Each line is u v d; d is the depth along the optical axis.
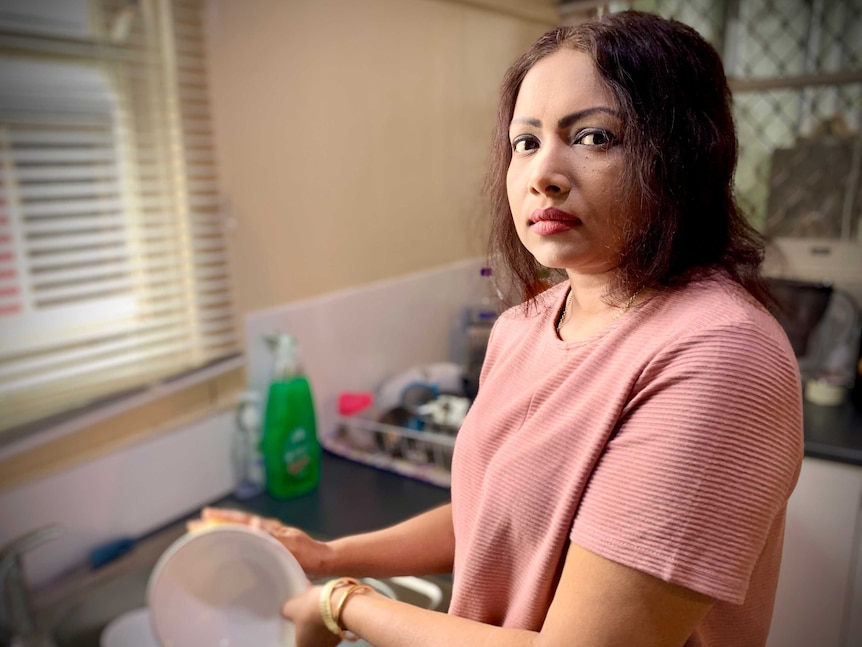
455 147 1.88
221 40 1.23
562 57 0.54
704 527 0.46
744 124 1.90
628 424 0.50
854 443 1.46
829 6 1.78
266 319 1.39
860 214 1.78
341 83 1.50
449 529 0.82
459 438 0.69
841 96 1.79
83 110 1.07
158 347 1.20
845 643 1.49
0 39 0.95
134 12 1.10
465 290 1.83
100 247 1.12
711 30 1.90
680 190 0.52
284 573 0.79
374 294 1.66
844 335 1.77
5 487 0.99
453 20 1.77
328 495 1.33
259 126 1.33
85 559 1.11
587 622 0.48
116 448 1.14
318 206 1.49
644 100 0.50
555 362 0.60
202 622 0.81
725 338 0.48
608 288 0.58
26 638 0.96
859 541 1.44
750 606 0.57
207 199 1.25
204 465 1.29
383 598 0.64
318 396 1.54
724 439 0.46
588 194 0.52
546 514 0.55
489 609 0.62
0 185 0.97
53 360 1.04
